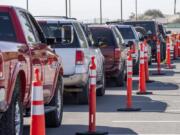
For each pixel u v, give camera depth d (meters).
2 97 13.15
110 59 30.80
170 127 18.78
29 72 15.45
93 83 17.00
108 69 30.78
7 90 13.48
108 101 25.78
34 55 16.02
